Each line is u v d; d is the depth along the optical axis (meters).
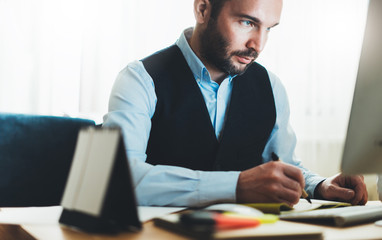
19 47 2.58
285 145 1.41
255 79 1.36
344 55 2.98
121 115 1.13
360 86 0.67
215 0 1.16
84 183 0.57
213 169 1.25
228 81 1.29
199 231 0.49
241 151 1.29
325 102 2.95
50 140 1.15
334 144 2.94
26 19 2.59
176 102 1.23
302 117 2.93
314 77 2.95
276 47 2.92
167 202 0.84
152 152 1.25
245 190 0.82
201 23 1.23
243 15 1.12
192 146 1.24
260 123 1.32
